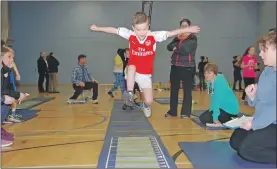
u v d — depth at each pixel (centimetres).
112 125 461
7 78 408
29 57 1675
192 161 273
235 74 1352
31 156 297
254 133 266
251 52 775
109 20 1686
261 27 1648
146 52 361
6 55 401
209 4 1691
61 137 380
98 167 261
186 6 1686
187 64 519
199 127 440
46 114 580
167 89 1330
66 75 1700
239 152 270
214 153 297
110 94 932
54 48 1688
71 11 1681
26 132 411
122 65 891
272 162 262
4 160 284
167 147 328
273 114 256
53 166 266
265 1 1602
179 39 518
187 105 526
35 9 1664
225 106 442
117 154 299
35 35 1673
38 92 1159
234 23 1700
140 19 348
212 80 450
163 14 1683
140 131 412
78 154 304
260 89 259
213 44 1706
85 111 620
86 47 1698
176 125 457
